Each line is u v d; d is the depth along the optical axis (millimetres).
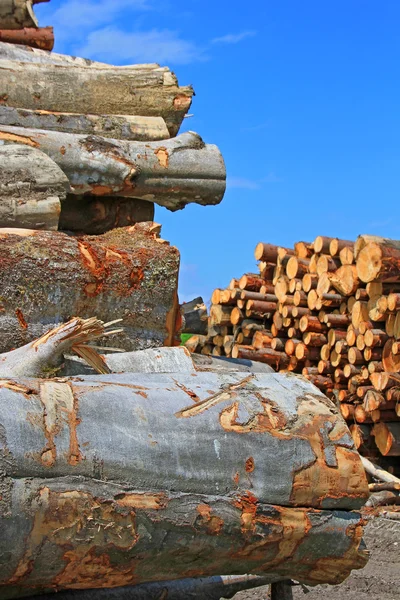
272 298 10586
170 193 4344
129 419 2383
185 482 2373
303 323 9672
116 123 4391
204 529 2385
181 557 2410
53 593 2650
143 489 2305
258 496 2480
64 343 3008
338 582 2787
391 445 8359
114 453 2289
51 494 2160
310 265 9891
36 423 2229
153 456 2342
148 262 3742
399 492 7227
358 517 2680
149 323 3795
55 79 4438
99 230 4414
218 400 2605
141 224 4258
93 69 4613
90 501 2213
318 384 9234
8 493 2105
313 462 2588
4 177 3705
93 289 3570
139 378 2754
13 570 2158
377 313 8688
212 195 4445
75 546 2203
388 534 5777
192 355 4336
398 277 8602
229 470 2455
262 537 2488
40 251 3441
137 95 4617
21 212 3688
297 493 2551
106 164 4117
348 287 9094
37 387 2355
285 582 3311
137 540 2289
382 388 8359
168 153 4305
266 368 4480
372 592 4172
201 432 2467
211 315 11203
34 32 4914
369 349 8750
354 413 8859
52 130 4230
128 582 2416
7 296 3348
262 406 2641
